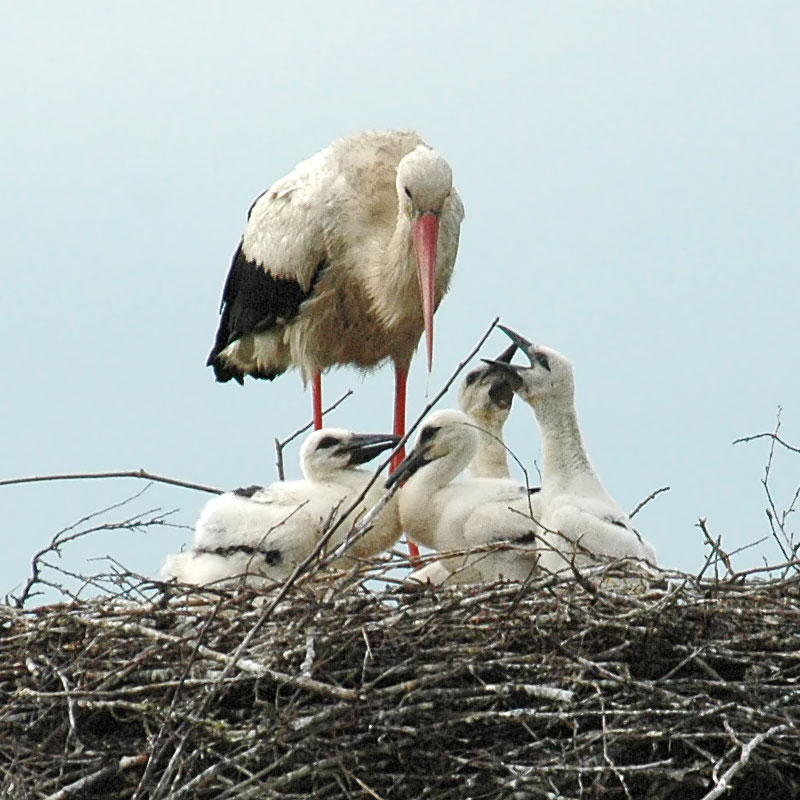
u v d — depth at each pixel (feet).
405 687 43.16
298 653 44.24
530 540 53.62
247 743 42.91
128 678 44.75
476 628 44.70
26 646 46.06
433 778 42.60
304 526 54.80
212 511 55.16
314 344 69.51
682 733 42.14
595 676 43.68
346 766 42.68
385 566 47.52
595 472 55.42
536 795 42.19
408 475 55.93
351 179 68.23
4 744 44.55
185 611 46.62
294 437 60.75
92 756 43.80
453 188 67.67
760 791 43.73
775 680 44.06
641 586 46.73
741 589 45.50
